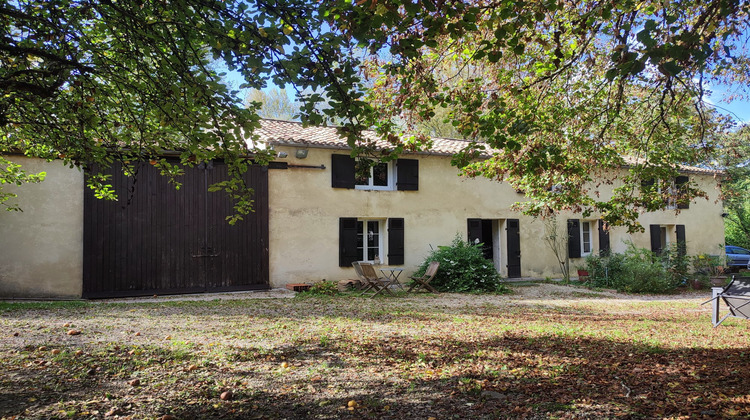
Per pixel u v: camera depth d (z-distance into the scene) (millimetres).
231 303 10227
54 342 5961
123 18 4426
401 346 6129
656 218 19156
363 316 8672
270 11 4055
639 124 8320
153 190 11773
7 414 3633
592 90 7820
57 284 10922
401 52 4289
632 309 10812
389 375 4828
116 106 5355
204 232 12258
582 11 6324
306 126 4352
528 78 7418
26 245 10797
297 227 13445
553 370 5020
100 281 11172
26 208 10844
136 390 4285
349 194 14258
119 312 8648
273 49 4051
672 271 16281
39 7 4613
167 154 11695
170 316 8297
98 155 5504
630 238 18500
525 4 4523
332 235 13938
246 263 12719
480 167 8727
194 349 5766
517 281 16266
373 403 3998
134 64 4945
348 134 4402
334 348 5973
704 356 5707
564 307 10820
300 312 9086
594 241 18188
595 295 13695
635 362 5383
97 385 4391
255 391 4305
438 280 13922
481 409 3854
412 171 15117
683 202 8742
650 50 3480
